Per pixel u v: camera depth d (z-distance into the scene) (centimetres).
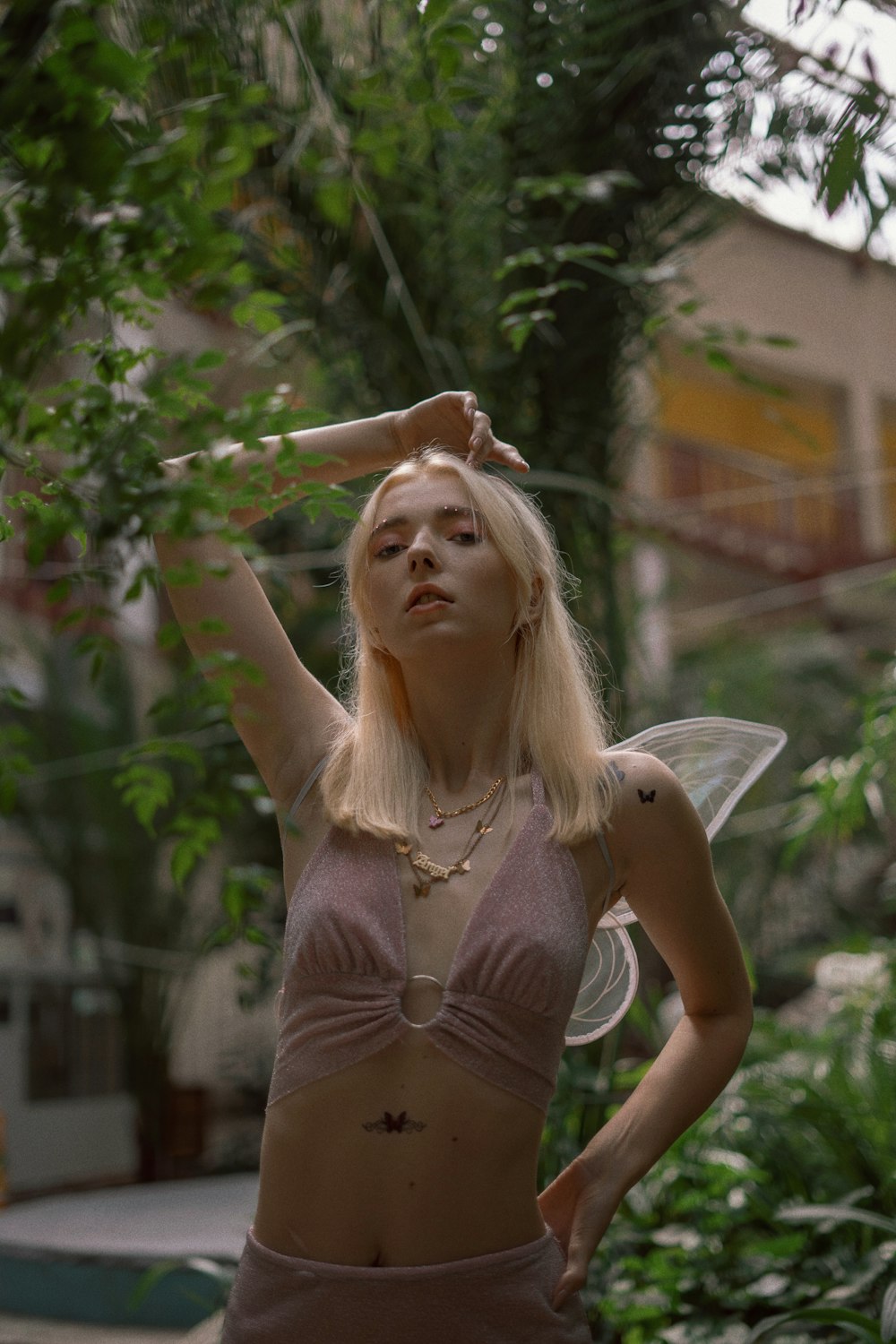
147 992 905
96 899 869
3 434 146
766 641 1041
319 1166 144
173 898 884
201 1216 545
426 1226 140
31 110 111
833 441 1441
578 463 330
